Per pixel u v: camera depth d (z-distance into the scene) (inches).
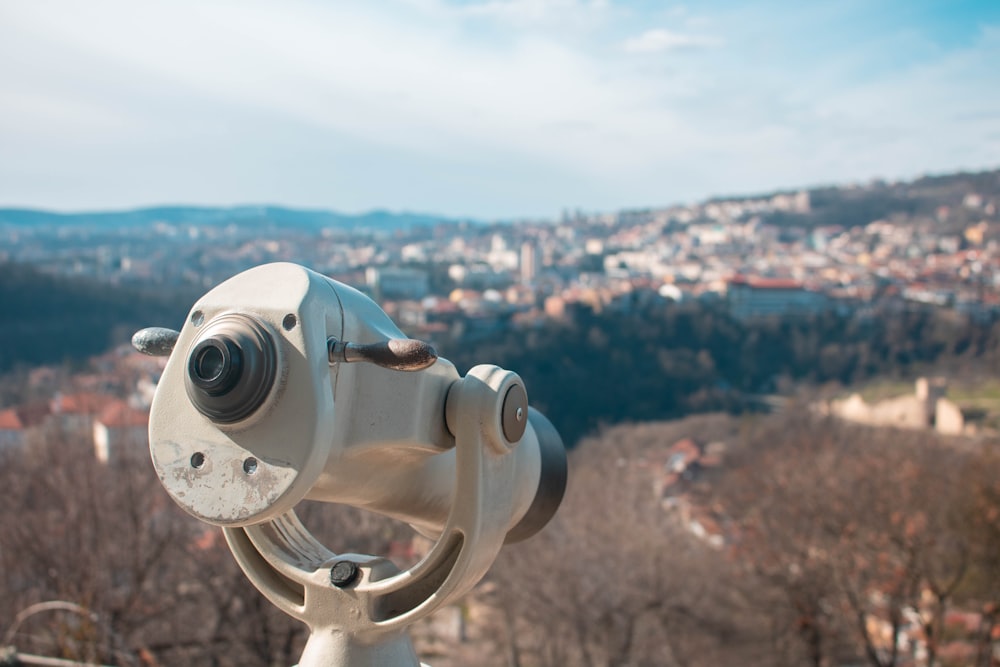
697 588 784.9
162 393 54.7
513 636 761.0
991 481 671.8
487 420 64.4
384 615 64.4
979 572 697.0
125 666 261.1
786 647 760.3
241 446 52.5
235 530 68.3
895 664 677.3
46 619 382.3
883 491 701.9
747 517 812.6
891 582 654.5
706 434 2504.9
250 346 51.2
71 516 442.6
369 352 54.3
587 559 767.1
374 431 59.9
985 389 3282.5
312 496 62.7
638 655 784.3
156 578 494.0
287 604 65.9
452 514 64.7
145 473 507.5
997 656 671.8
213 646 480.7
